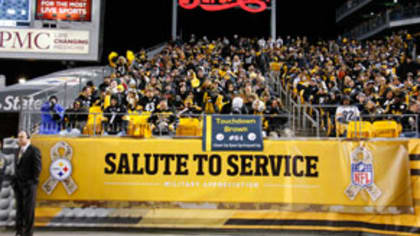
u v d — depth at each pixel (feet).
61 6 54.65
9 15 53.62
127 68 53.72
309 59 74.23
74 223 21.45
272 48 71.36
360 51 79.00
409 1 121.90
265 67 63.77
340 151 21.88
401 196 21.16
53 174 21.65
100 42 55.72
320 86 43.45
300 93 42.55
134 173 21.75
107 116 26.43
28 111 22.89
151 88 35.47
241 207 21.63
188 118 23.88
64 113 22.90
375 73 50.21
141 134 22.26
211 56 67.21
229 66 55.36
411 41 80.43
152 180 21.71
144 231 22.00
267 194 21.67
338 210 21.53
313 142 21.98
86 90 35.22
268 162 21.85
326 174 21.75
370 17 142.10
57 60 54.80
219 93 38.99
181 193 21.67
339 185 21.65
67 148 21.80
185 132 23.66
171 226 21.48
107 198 21.58
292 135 24.08
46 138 21.88
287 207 21.61
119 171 21.74
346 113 25.32
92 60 54.80
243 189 21.70
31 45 53.78
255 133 22.04
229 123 22.13
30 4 53.88
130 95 34.86
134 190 21.65
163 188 21.68
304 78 44.21
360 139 21.89
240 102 31.35
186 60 64.49
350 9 138.62
